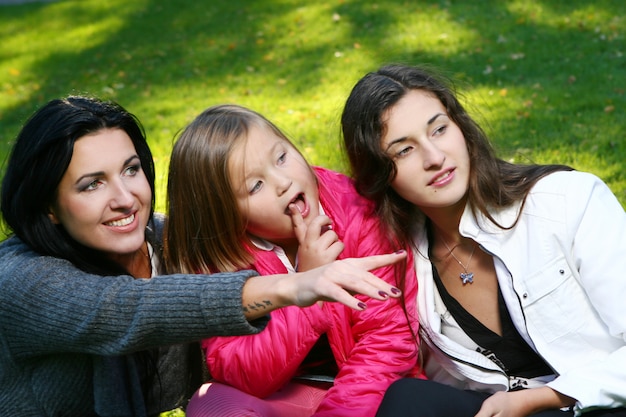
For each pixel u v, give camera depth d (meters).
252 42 9.21
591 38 7.44
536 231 2.47
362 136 2.57
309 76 7.69
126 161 2.43
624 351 2.34
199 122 2.67
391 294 1.90
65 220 2.41
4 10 13.20
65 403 2.52
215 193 2.60
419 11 8.95
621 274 2.37
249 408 2.52
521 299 2.47
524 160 4.85
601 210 2.43
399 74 2.59
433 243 2.72
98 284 2.27
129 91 8.27
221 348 2.60
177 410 3.29
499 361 2.63
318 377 2.79
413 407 2.27
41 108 2.42
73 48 10.52
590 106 5.75
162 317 2.13
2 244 2.54
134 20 11.24
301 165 2.65
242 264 2.67
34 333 2.33
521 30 7.89
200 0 11.58
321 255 2.50
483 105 6.00
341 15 9.37
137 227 2.47
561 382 2.31
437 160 2.46
